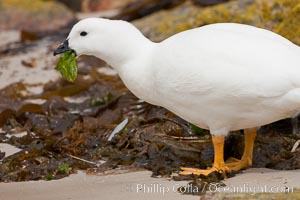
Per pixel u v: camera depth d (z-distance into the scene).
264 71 10.76
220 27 11.73
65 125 14.34
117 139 13.20
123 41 11.80
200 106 11.27
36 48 21.06
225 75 10.87
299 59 10.91
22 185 11.63
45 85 17.38
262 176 11.33
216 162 11.61
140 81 11.77
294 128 13.27
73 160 12.59
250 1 18.20
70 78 12.34
